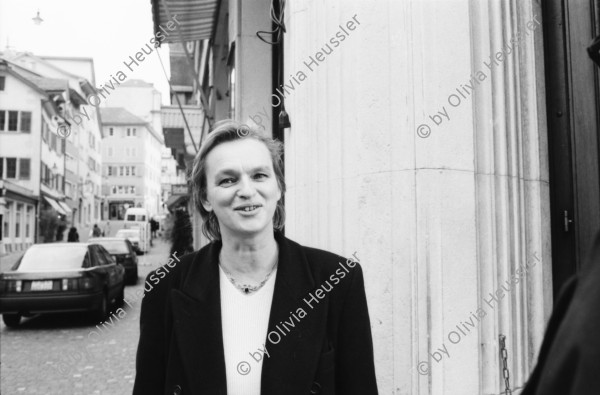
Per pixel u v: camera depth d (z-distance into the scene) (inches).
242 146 64.8
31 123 1608.0
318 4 125.5
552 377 26.9
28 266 366.0
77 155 2214.6
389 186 107.3
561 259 114.0
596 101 107.3
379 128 109.2
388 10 108.7
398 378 102.5
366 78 111.3
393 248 105.8
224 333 63.6
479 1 109.5
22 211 1492.4
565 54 114.3
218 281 65.4
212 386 60.8
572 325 26.9
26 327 361.4
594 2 107.9
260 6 242.4
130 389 214.1
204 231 71.9
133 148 3358.8
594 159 107.6
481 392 103.1
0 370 244.4
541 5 118.4
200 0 296.8
